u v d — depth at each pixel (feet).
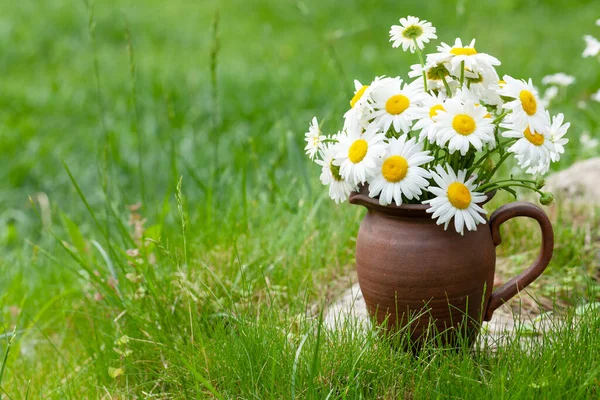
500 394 5.69
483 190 5.87
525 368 5.77
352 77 13.10
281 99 12.49
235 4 20.54
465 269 5.86
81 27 17.90
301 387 5.82
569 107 10.03
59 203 10.33
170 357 6.22
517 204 5.95
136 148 11.11
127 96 13.09
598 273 6.81
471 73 5.88
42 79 14.93
